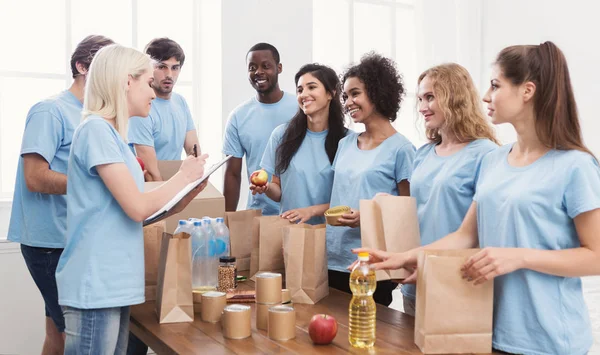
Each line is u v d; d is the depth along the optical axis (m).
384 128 2.60
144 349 2.45
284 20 4.59
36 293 3.56
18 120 3.93
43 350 2.91
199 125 4.50
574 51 5.81
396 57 5.65
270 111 3.52
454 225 2.12
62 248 2.56
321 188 2.81
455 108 2.16
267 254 2.39
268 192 2.90
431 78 2.20
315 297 2.10
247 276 2.50
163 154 3.54
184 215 2.56
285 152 2.86
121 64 1.82
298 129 2.87
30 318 3.55
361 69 2.55
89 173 1.76
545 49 1.55
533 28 5.93
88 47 2.53
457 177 2.11
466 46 5.95
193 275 2.22
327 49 5.25
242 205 4.46
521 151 1.65
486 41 6.07
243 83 4.45
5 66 3.87
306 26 4.70
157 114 3.49
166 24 4.34
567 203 1.51
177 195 1.97
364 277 1.66
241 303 2.12
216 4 4.42
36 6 3.92
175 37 4.38
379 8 5.50
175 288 1.93
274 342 1.72
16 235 2.63
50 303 2.62
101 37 2.57
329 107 2.85
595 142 5.80
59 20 3.99
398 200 1.94
